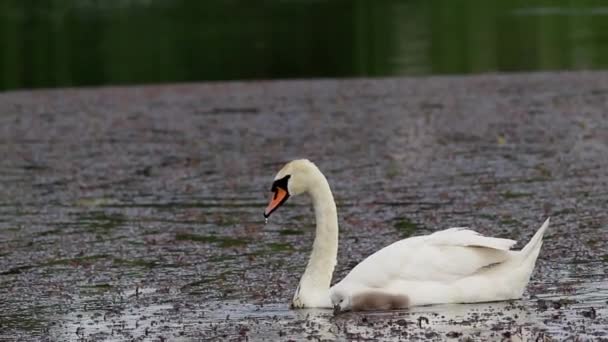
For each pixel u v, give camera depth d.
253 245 15.55
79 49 44.78
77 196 19.61
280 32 47.38
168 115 28.92
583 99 28.30
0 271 14.68
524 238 15.35
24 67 41.38
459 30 45.56
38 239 16.45
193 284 13.59
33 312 12.64
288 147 23.66
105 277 14.15
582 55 37.53
